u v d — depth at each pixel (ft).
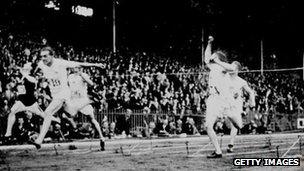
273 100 103.65
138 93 68.13
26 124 49.03
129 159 31.89
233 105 34.45
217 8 126.52
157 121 66.90
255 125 77.61
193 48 121.29
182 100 77.51
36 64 60.75
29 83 43.80
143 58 91.56
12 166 27.84
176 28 118.73
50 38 91.50
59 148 39.45
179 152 37.76
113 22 97.19
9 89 50.42
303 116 96.02
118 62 80.28
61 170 26.09
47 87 54.70
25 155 34.32
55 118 46.85
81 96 37.50
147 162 29.94
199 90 85.05
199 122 75.92
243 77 110.83
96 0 104.47
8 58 60.70
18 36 80.33
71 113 36.96
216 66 33.88
